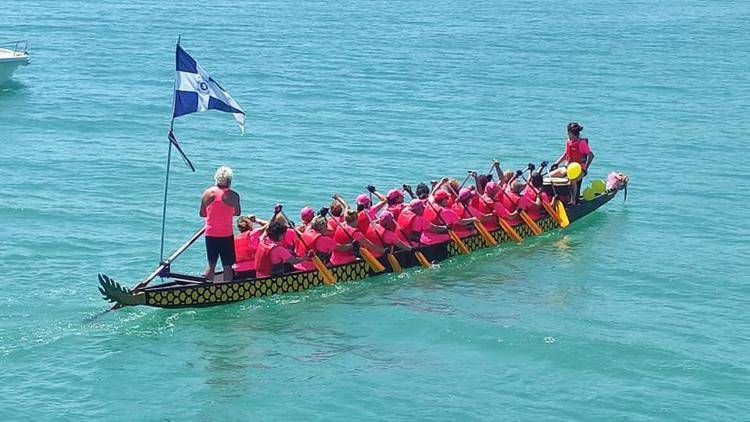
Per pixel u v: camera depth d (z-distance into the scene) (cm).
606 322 2119
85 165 3350
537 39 7006
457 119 4256
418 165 3466
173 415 1702
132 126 3994
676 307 2227
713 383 1850
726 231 2795
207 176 3250
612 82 5256
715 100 4784
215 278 2191
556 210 2728
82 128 3931
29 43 6197
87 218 2758
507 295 2264
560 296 2267
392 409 1734
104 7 8506
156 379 1825
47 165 3334
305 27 7525
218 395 1770
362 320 2100
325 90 4856
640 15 8794
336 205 2312
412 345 1991
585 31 7525
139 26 7300
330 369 1877
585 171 2817
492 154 3666
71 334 1989
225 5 9094
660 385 1841
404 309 2158
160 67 5459
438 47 6500
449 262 2461
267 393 1781
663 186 3256
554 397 1789
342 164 3444
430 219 2441
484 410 1736
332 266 2248
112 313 2088
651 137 3969
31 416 1681
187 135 3850
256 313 2120
